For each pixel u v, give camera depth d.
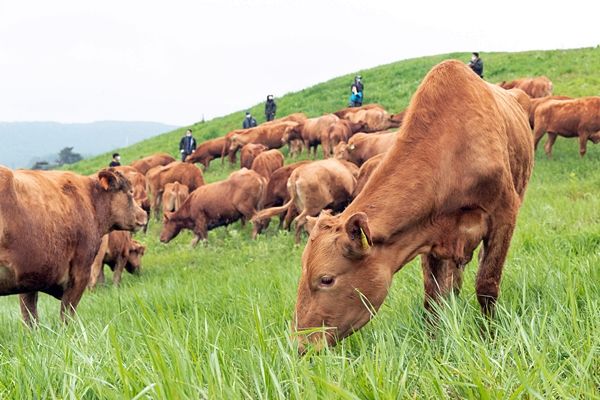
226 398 2.62
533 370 2.72
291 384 2.76
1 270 6.84
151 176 23.80
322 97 39.06
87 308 8.86
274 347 3.36
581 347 3.20
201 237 18.02
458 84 4.75
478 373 2.85
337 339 4.20
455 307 3.80
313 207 15.08
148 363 3.32
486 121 4.66
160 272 14.59
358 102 32.16
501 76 32.53
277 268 10.37
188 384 2.65
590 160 18.70
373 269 4.26
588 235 7.87
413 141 4.60
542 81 26.02
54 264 7.40
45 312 9.82
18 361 3.52
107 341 3.83
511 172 5.31
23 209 6.94
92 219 8.14
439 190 4.49
